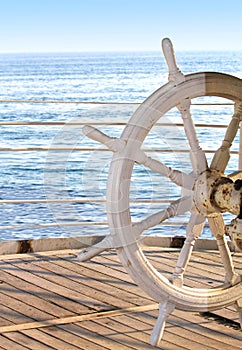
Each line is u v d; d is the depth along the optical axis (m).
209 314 3.43
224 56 156.88
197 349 3.03
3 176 15.32
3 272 3.96
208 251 4.46
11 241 4.32
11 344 3.03
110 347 3.03
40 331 3.17
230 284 3.18
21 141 19.30
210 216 2.99
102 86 51.03
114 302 3.54
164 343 3.08
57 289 3.71
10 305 3.47
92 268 4.07
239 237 2.75
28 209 12.57
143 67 108.00
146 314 3.39
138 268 2.90
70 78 67.94
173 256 4.36
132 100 40.00
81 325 3.25
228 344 3.08
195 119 18.61
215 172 2.96
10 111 29.44
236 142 13.57
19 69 114.00
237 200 2.74
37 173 15.55
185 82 2.90
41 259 4.22
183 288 3.06
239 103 3.05
